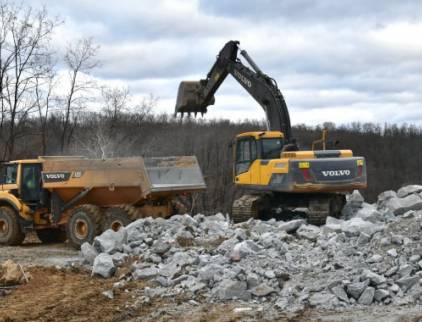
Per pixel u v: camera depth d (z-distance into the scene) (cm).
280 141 1634
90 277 1078
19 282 1041
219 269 941
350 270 914
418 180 5875
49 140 3075
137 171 1433
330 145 1733
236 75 1839
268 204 1642
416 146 6906
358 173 1532
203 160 4434
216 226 1313
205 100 1931
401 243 977
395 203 1455
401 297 837
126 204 1467
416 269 894
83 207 1460
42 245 1639
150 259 1096
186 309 842
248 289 896
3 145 2858
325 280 886
